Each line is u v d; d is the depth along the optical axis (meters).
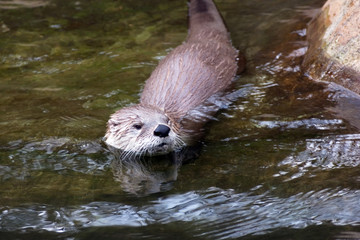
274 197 16.52
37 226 15.58
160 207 16.39
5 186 17.77
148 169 19.11
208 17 29.80
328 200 16.11
